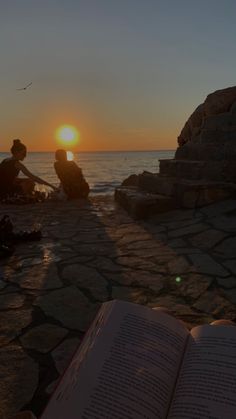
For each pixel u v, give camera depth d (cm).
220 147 383
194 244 262
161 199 356
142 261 234
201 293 184
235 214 311
